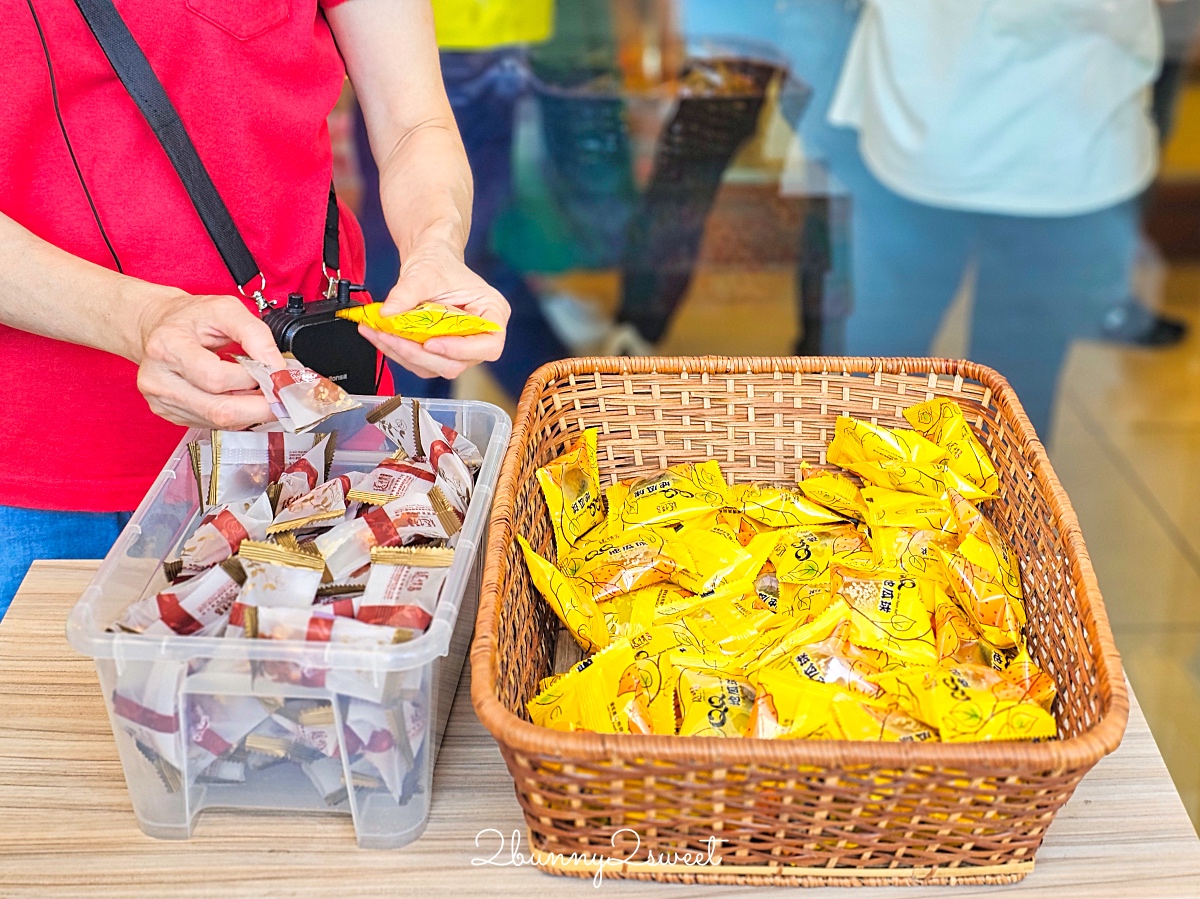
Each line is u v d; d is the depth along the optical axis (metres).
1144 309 2.66
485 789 0.90
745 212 2.54
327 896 0.81
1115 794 0.89
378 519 0.89
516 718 0.73
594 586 1.05
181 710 0.80
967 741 0.78
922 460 1.10
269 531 0.89
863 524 1.13
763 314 2.67
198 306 0.90
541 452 1.12
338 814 0.87
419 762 0.83
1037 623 0.98
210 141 1.08
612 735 0.72
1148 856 0.84
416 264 1.09
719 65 2.35
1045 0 2.20
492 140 2.41
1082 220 2.54
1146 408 2.70
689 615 1.03
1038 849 0.84
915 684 0.84
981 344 2.73
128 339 0.93
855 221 2.56
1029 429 1.05
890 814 0.76
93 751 0.93
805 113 2.42
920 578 1.02
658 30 2.31
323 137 1.20
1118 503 2.45
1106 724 0.73
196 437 1.04
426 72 1.27
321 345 1.01
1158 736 1.94
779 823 0.77
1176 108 2.42
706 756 0.71
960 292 2.66
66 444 1.14
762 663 0.92
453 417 1.09
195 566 0.91
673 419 1.19
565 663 1.05
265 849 0.85
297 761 0.84
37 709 0.97
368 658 0.76
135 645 0.77
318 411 0.89
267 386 0.88
